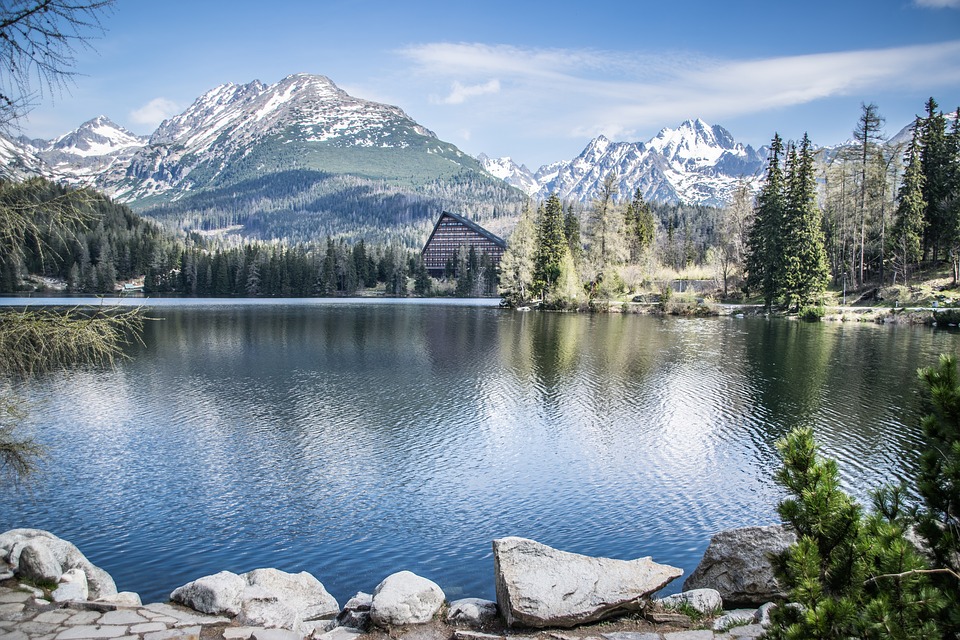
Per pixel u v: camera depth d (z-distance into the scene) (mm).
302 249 174875
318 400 31766
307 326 71250
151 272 145625
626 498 18797
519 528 16703
